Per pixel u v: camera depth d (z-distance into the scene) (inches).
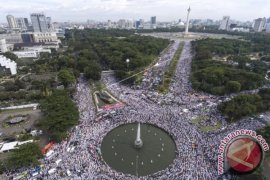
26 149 4333.2
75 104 6633.9
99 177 4023.1
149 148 5088.6
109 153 4872.0
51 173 4055.1
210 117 6200.8
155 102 7219.5
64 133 5128.0
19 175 4003.4
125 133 5664.4
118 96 7721.5
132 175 4131.4
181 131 5551.2
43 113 6515.8
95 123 5910.4
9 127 5772.6
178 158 4542.3
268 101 6850.4
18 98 7583.7
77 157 4534.9
